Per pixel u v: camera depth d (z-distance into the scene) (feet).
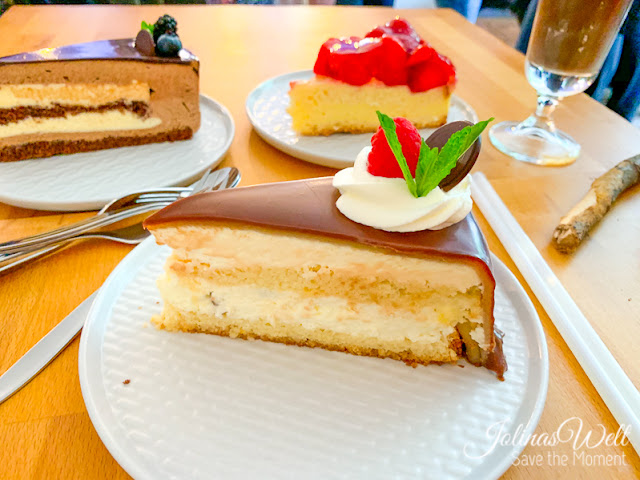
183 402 0.56
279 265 0.66
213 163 0.95
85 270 0.73
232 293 0.68
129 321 0.65
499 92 1.35
